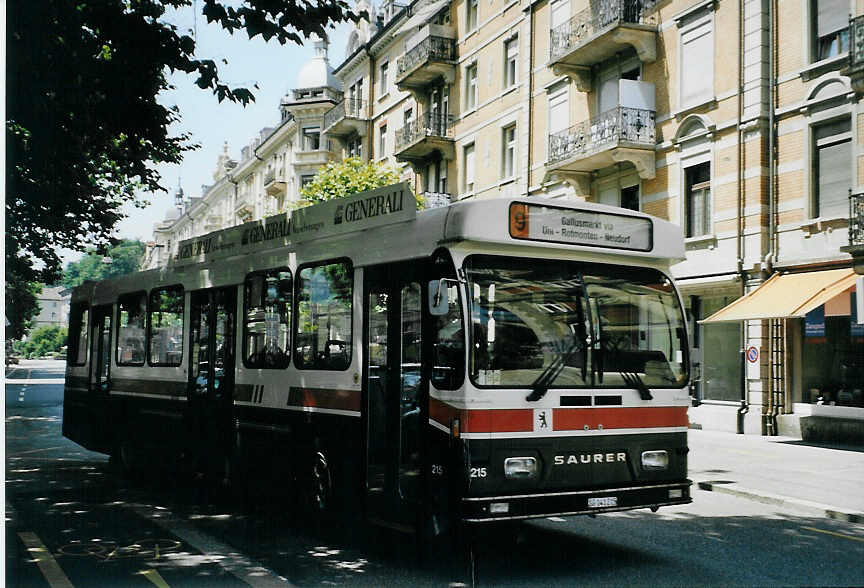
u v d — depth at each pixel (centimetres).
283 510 963
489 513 598
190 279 1123
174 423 1130
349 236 786
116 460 1315
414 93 3544
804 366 1752
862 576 652
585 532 832
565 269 671
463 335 617
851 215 1581
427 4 3603
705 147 1980
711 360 1988
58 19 854
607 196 2353
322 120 5209
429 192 3422
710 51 1978
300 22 872
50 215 1579
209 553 743
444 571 670
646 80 2191
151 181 1382
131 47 888
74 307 1559
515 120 2831
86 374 1459
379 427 720
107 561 715
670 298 718
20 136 995
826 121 1694
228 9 873
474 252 639
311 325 839
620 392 666
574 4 2502
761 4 1828
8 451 1744
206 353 1060
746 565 688
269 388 904
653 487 666
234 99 930
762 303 1688
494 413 614
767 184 1830
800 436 1720
